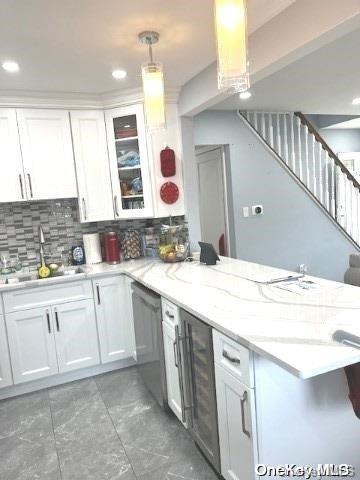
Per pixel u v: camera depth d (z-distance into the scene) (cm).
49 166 303
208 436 180
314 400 140
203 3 171
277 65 207
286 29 190
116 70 254
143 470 188
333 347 121
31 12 171
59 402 262
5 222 317
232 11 130
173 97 316
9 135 288
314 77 319
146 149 314
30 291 273
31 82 268
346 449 147
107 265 323
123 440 213
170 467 189
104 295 297
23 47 208
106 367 308
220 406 159
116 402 256
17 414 250
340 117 558
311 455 141
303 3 177
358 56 272
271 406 134
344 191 483
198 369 186
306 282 208
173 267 286
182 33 202
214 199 455
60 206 337
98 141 320
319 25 170
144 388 274
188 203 329
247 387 134
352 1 153
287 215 450
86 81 273
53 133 303
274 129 448
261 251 436
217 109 404
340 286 196
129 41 209
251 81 232
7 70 242
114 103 315
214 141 405
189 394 190
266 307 167
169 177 322
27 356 275
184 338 187
